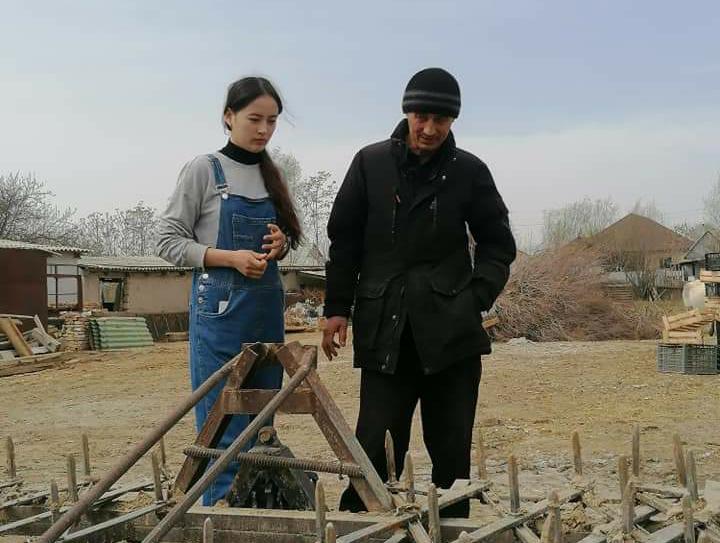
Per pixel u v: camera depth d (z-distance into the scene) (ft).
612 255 153.79
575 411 37.91
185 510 9.73
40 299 88.17
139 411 42.34
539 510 11.13
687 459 11.48
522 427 33.63
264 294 14.25
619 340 91.50
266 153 14.76
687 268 195.52
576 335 92.02
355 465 11.44
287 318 116.67
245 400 12.19
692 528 9.98
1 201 176.96
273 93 14.39
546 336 91.20
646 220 227.81
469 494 11.93
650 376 52.08
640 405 39.42
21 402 48.39
